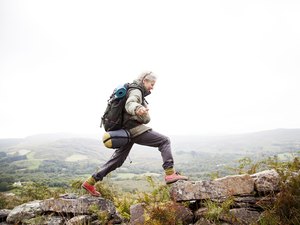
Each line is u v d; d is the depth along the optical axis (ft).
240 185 12.64
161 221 12.21
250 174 13.83
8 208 18.19
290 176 12.07
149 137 14.38
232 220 11.56
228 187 12.67
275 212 11.16
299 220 10.50
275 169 12.69
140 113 12.83
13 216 16.14
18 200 18.44
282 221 10.84
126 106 13.33
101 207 15.17
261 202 11.97
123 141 14.03
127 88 14.10
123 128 14.37
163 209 12.55
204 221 11.98
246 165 14.96
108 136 13.83
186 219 12.57
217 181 12.88
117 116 13.93
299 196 11.14
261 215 11.55
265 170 13.61
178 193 13.10
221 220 11.85
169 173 13.99
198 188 12.90
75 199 15.38
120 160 15.34
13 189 19.11
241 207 12.17
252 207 12.23
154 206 12.72
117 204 17.06
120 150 15.24
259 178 12.56
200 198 12.75
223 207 11.67
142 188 15.75
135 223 13.07
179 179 13.75
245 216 11.76
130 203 16.93
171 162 14.07
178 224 12.21
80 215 14.83
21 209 16.37
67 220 14.90
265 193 12.33
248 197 12.45
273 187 12.20
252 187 12.56
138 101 13.58
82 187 15.58
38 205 16.33
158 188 14.75
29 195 18.29
